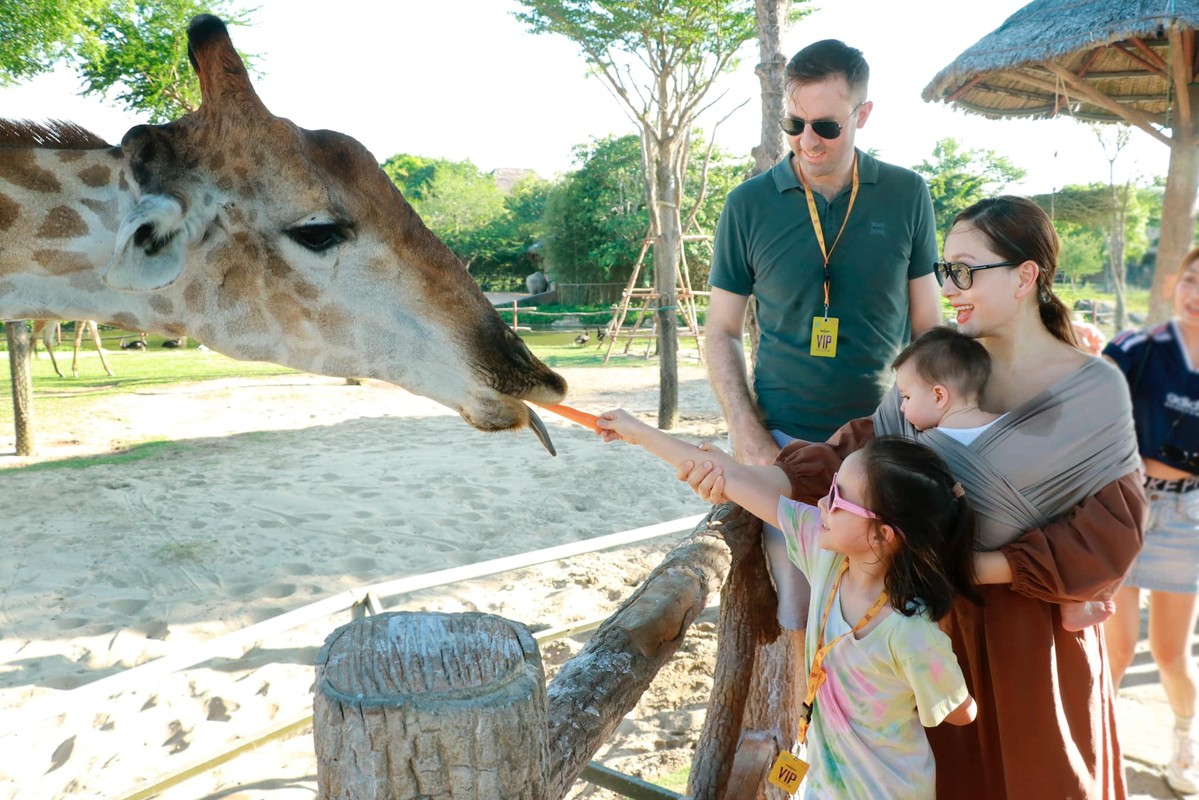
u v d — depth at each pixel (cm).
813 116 245
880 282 266
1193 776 218
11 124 246
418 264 251
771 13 444
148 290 227
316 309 250
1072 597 170
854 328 269
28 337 1002
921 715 180
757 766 260
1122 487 169
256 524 743
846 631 187
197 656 384
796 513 201
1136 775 225
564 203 4303
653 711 451
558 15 1298
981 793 194
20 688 461
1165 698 256
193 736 423
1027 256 177
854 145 260
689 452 219
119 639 524
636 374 1778
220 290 248
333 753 122
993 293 180
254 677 482
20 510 778
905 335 279
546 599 589
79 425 1190
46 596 589
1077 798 177
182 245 233
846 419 275
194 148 239
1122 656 248
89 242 246
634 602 218
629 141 4153
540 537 717
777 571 266
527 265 5691
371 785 120
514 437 1117
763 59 450
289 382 1630
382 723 119
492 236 5753
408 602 579
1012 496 175
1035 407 174
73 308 252
